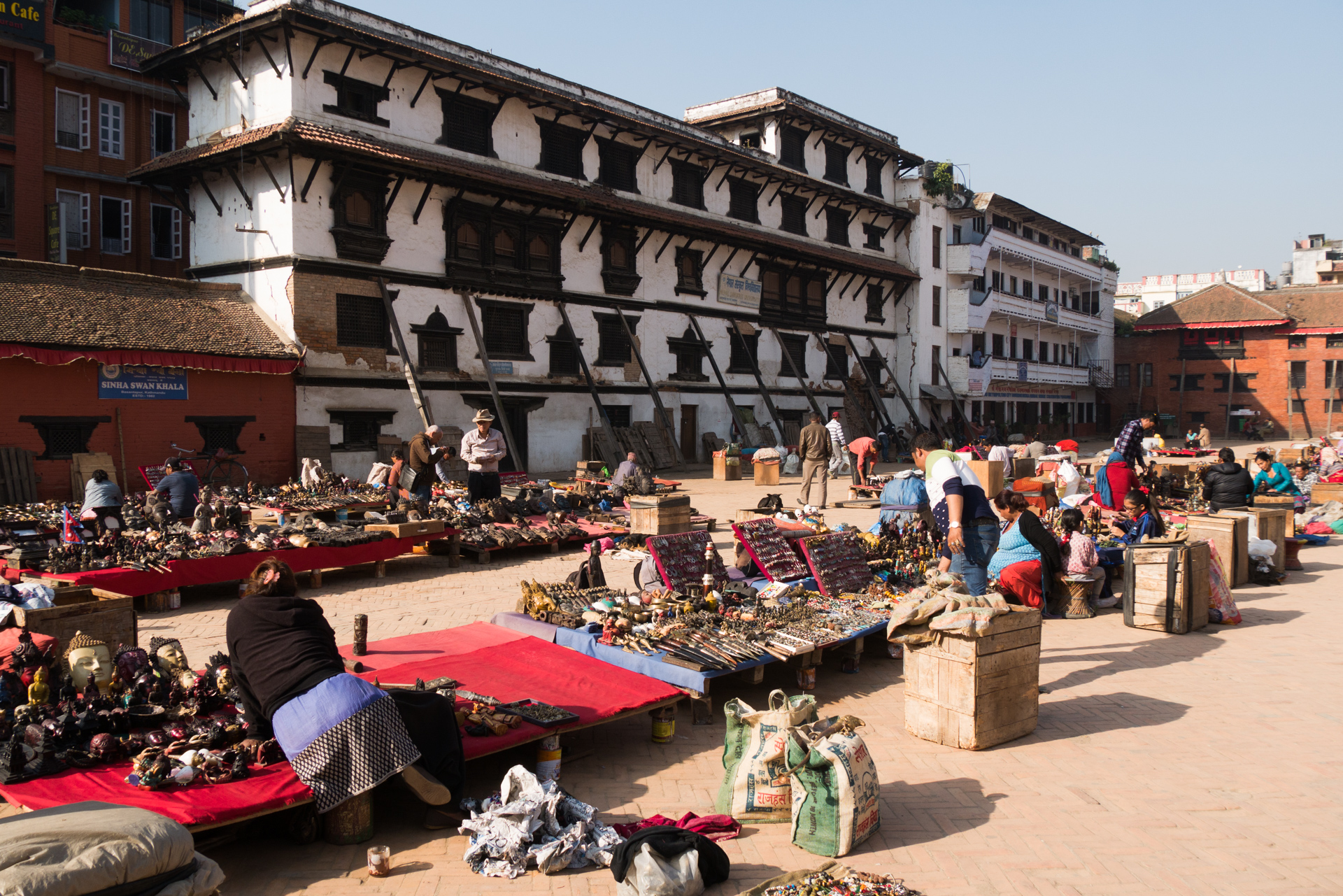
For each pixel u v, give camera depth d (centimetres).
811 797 480
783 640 746
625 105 3184
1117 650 901
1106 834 499
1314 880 451
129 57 2933
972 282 4941
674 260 3344
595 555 947
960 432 4838
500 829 465
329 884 434
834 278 4153
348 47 2300
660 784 564
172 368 1909
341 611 1021
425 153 2448
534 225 2784
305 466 1981
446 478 2291
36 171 2733
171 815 419
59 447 1753
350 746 463
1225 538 1226
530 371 2795
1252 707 719
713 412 3525
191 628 934
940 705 636
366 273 2331
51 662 609
